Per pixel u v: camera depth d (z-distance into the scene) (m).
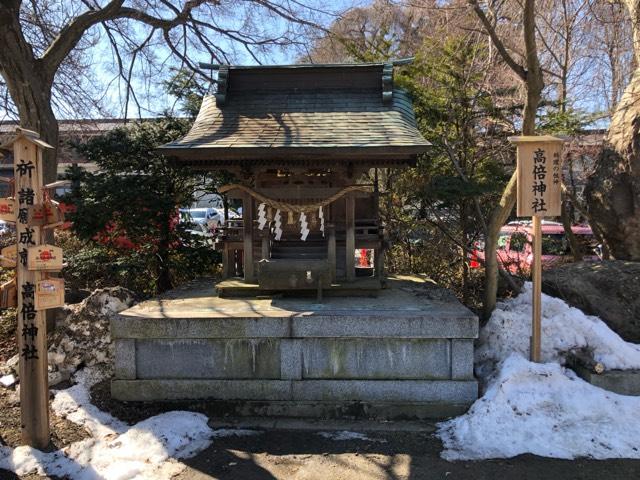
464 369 4.63
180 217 9.74
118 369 4.75
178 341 4.73
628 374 4.57
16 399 4.87
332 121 5.61
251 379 4.72
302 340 4.68
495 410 4.29
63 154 11.45
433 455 3.94
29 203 3.81
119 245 7.84
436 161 7.91
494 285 5.99
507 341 5.15
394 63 6.20
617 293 5.77
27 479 3.55
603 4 8.20
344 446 4.11
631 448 3.91
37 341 3.90
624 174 6.45
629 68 8.73
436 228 8.74
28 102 5.89
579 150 8.20
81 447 3.99
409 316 4.60
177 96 8.82
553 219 12.05
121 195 7.10
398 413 4.61
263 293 5.60
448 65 7.64
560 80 10.14
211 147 5.00
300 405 4.64
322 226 5.76
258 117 5.76
